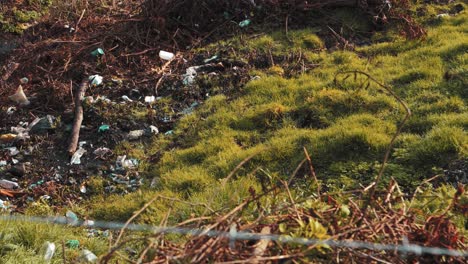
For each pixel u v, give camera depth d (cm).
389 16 1046
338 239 344
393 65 895
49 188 766
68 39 1128
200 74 966
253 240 341
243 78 927
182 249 335
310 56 962
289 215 358
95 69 1023
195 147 779
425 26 1017
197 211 614
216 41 1062
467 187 614
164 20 1098
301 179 681
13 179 796
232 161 727
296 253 330
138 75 998
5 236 584
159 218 632
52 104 956
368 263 339
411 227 360
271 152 725
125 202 697
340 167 682
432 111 760
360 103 795
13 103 966
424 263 346
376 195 408
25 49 1116
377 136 715
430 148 680
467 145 674
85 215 698
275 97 854
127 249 581
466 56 869
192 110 892
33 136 879
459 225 484
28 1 1332
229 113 837
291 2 1090
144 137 852
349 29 1034
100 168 799
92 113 904
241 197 621
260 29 1068
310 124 789
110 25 1145
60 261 564
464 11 1049
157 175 756
